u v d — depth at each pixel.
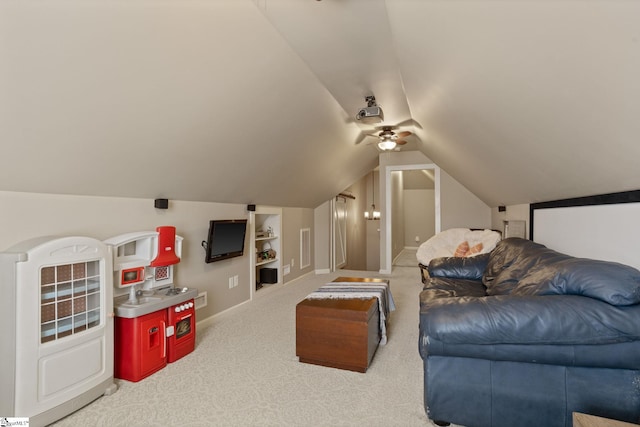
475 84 1.84
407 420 1.81
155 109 2.02
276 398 2.03
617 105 1.21
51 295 1.84
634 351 1.42
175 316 2.57
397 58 2.32
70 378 1.87
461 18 1.33
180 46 1.77
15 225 1.89
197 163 2.77
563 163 2.04
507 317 1.50
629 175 1.63
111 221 2.47
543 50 1.21
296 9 1.83
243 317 3.71
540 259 2.25
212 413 1.88
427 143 4.68
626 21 0.87
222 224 3.57
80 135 1.84
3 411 1.67
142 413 1.88
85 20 1.39
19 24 1.26
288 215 5.41
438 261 3.70
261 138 3.05
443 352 1.62
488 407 1.61
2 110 1.48
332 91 3.05
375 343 2.67
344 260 7.52
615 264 1.57
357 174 6.30
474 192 5.52
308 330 2.50
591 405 1.50
